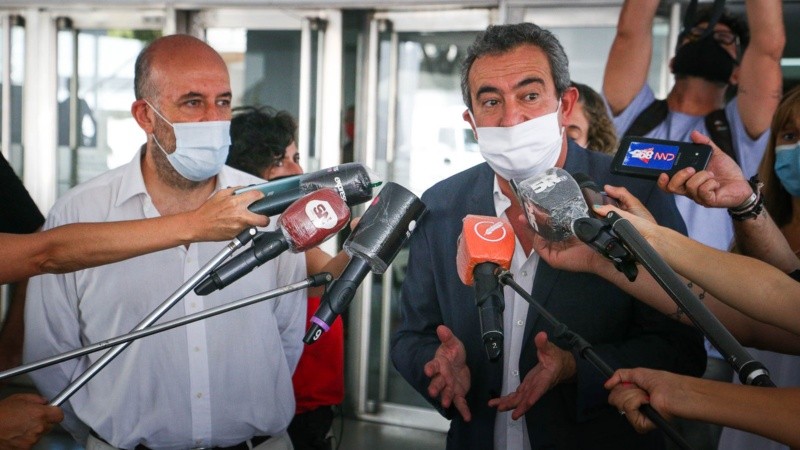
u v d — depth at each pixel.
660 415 1.44
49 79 5.80
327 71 5.39
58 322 2.26
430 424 5.39
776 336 1.90
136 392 2.23
